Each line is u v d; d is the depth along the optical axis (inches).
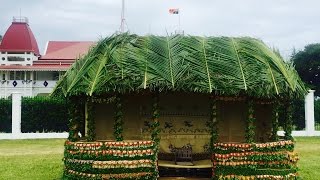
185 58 522.9
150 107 593.0
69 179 522.3
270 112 589.6
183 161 575.2
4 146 1072.8
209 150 603.8
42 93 1990.7
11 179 607.5
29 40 2193.7
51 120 1344.7
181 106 610.9
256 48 557.9
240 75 508.4
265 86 502.9
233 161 507.5
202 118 610.5
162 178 563.5
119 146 506.3
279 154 518.0
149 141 514.3
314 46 2377.0
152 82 493.7
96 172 502.6
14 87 1983.3
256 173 508.1
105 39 567.5
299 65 2363.4
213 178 517.7
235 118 600.4
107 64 521.3
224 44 559.8
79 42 2230.6
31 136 1242.6
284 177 514.3
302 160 809.5
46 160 821.2
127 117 589.3
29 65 1962.4
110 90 500.4
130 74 502.3
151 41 562.6
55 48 2235.5
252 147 509.0
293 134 1274.6
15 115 1238.3
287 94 526.6
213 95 519.5
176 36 578.6
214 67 515.5
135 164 506.0
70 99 550.0
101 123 583.2
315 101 1482.5
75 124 553.3
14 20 2218.3
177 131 606.5
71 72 560.4
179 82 494.0
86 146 509.7
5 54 2143.2
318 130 1376.7
